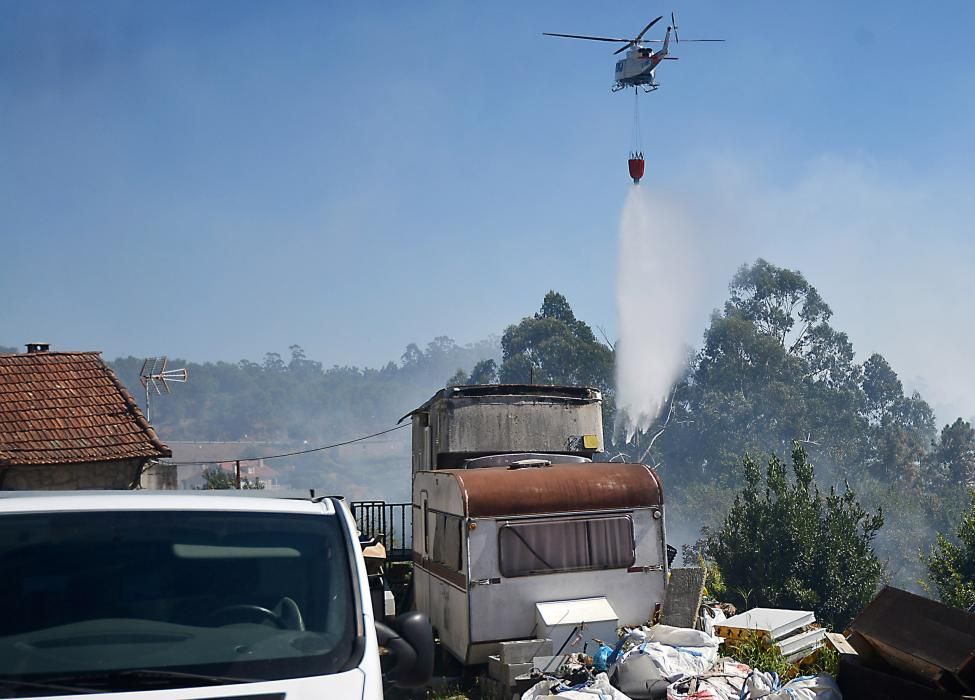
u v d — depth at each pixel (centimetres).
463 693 1005
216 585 379
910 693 736
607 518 1056
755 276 10456
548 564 1031
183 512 405
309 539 407
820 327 10519
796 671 902
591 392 1416
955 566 2967
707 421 8694
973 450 9812
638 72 3822
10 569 370
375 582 577
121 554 382
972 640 710
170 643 353
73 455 1827
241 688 334
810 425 9050
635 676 823
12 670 334
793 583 3266
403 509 1686
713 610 1102
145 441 1908
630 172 4119
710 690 790
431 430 1415
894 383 11144
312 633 369
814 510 3412
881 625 782
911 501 7962
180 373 3491
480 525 1023
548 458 1288
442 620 1107
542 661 960
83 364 2112
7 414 1905
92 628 355
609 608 1023
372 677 355
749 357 9281
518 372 8344
